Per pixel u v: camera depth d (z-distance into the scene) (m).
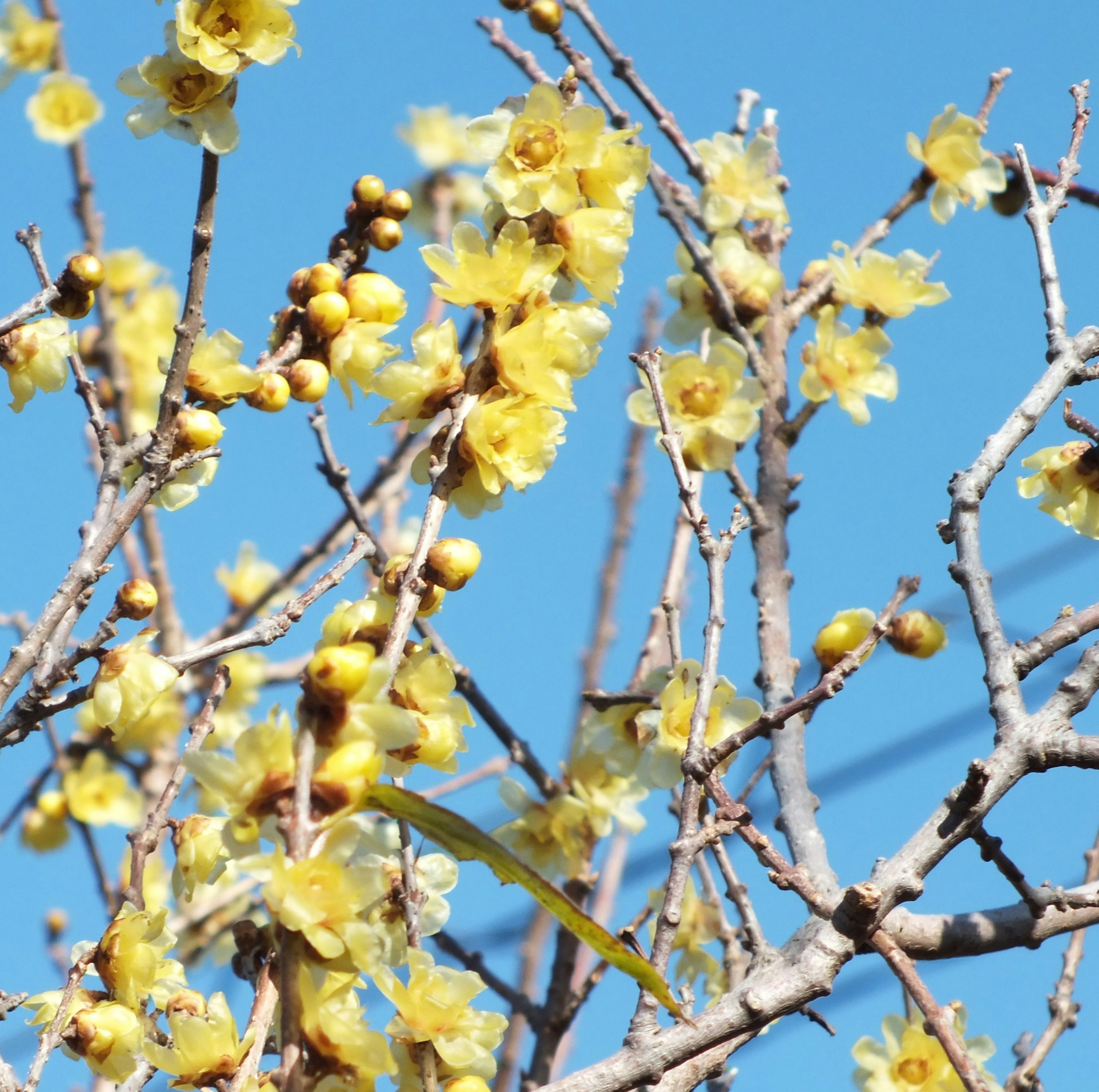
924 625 1.24
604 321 1.15
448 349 1.15
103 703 1.16
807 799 1.21
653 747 1.23
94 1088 1.25
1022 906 1.15
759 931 1.17
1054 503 1.21
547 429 1.14
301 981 1.08
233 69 1.15
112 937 1.15
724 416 1.29
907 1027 1.23
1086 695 1.14
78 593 1.16
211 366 1.17
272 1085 1.09
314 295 1.18
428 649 1.15
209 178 1.16
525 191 1.16
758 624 1.27
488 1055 1.14
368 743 1.08
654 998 1.12
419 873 1.18
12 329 1.19
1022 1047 1.24
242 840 1.08
